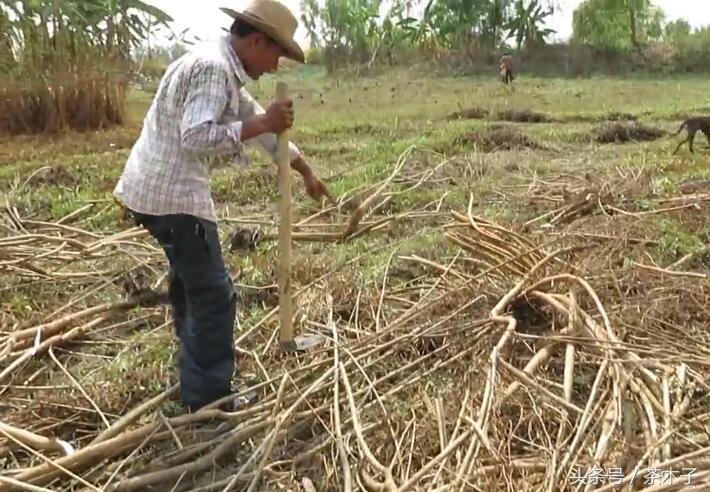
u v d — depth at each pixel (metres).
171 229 2.90
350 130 11.49
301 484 2.74
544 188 6.72
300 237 5.42
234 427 3.02
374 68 24.55
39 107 11.48
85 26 12.36
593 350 3.40
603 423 2.76
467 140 9.66
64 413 3.27
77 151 9.91
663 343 3.50
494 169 7.71
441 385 3.28
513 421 3.01
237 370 3.51
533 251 4.30
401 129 11.35
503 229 4.68
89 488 2.67
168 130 2.83
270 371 3.47
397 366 3.46
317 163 8.77
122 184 2.96
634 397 2.94
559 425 2.91
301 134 10.93
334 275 4.52
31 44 11.66
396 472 2.72
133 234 5.34
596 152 9.26
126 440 2.87
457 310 3.71
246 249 5.33
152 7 13.00
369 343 3.53
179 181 2.85
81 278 4.71
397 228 5.72
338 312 4.07
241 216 6.38
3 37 11.56
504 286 4.12
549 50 26.36
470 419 2.73
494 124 11.65
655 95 17.48
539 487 2.52
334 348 3.39
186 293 3.04
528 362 3.35
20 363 3.57
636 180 6.52
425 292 4.27
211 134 2.68
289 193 3.24
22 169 8.30
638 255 4.66
